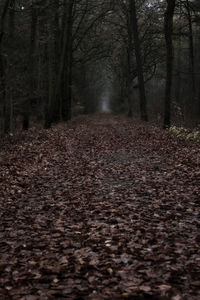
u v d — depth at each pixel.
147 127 25.89
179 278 5.06
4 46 23.70
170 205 8.59
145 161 14.32
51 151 16.83
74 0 28.64
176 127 22.28
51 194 10.09
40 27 26.59
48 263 5.73
